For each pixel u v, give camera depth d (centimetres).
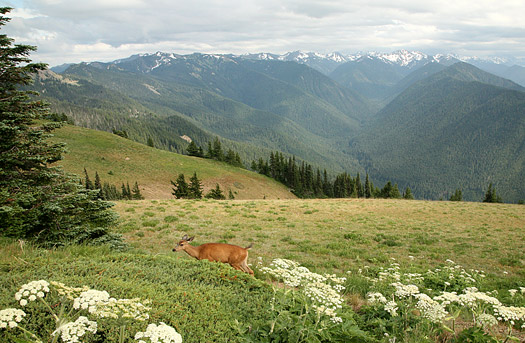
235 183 9725
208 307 494
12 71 913
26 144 952
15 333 365
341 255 1538
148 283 558
